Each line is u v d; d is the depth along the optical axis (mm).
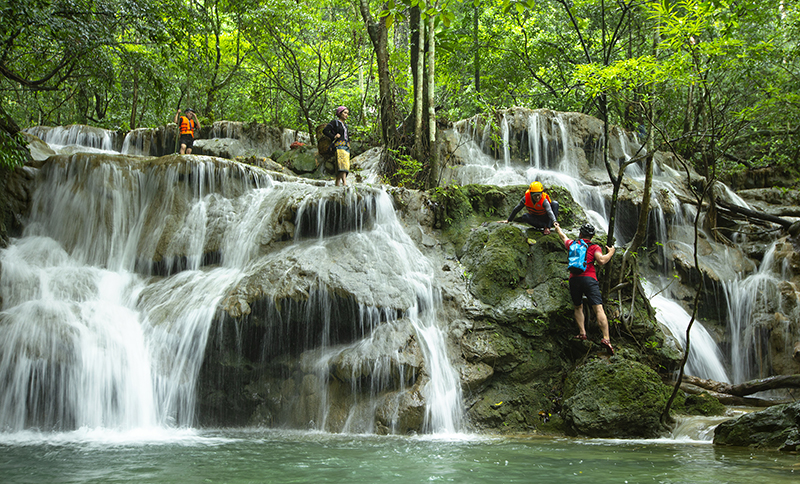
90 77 11789
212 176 9359
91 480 3717
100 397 7000
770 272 10875
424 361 7219
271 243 8578
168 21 11984
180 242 8859
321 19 19656
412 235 8852
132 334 7504
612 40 9023
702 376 9539
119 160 9492
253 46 18141
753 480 3684
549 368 7906
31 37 10117
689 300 10750
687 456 4898
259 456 4840
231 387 7660
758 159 15312
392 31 20922
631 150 13664
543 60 17172
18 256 8500
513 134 13164
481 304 7926
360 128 15234
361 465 4352
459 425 7156
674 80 8109
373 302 7543
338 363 7230
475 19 17328
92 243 9031
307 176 13062
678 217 11898
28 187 9336
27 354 6895
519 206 8695
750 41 12609
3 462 4508
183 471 4062
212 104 18172
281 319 7609
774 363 9609
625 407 6629
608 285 8273
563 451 5254
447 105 18766
